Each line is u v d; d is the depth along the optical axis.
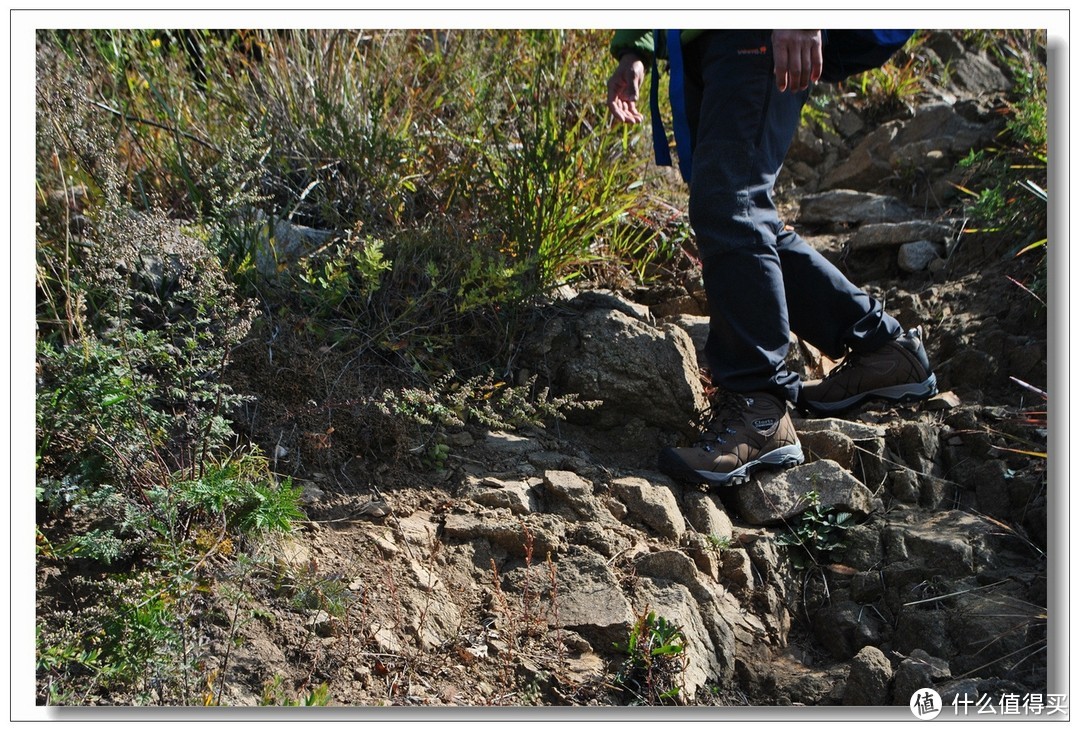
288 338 2.94
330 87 3.85
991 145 4.38
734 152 2.79
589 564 2.53
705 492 2.91
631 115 3.35
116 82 3.73
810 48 2.69
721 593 2.64
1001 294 3.53
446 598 2.40
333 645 2.20
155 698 1.99
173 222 3.05
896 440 3.08
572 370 3.09
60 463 2.39
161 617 2.00
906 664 2.39
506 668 2.26
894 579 2.68
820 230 4.32
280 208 3.49
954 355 3.38
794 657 2.58
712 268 2.85
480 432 2.95
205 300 2.50
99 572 2.22
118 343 2.45
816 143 4.73
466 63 4.19
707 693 2.37
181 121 3.69
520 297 3.15
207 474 2.36
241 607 2.19
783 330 2.88
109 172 2.65
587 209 3.59
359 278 3.15
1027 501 2.81
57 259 2.82
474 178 3.67
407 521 2.58
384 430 2.80
